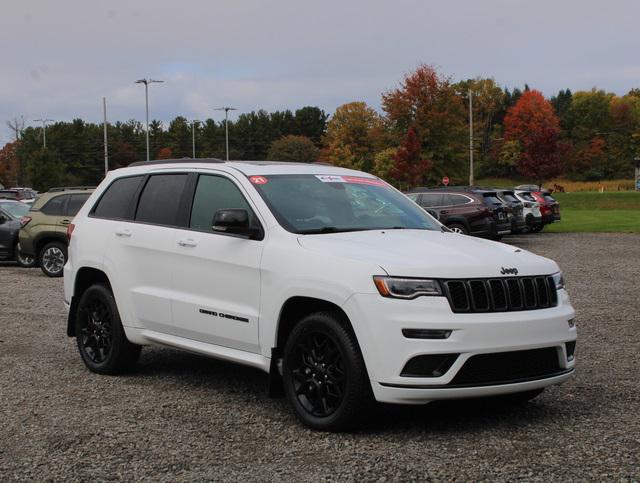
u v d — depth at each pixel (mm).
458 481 4207
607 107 138250
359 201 6371
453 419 5473
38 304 11812
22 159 89062
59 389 6527
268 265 5531
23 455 4801
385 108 69312
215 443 4977
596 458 4555
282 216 5777
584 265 17172
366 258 5035
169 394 6320
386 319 4793
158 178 6949
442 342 4734
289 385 5363
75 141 121812
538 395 6117
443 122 67312
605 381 6613
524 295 5109
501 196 25531
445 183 47750
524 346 4957
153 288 6555
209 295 6035
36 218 16266
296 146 126062
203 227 6254
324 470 4426
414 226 6273
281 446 4891
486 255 5258
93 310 7242
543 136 65438
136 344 6918
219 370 7258
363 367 4930
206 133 141250
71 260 7484
